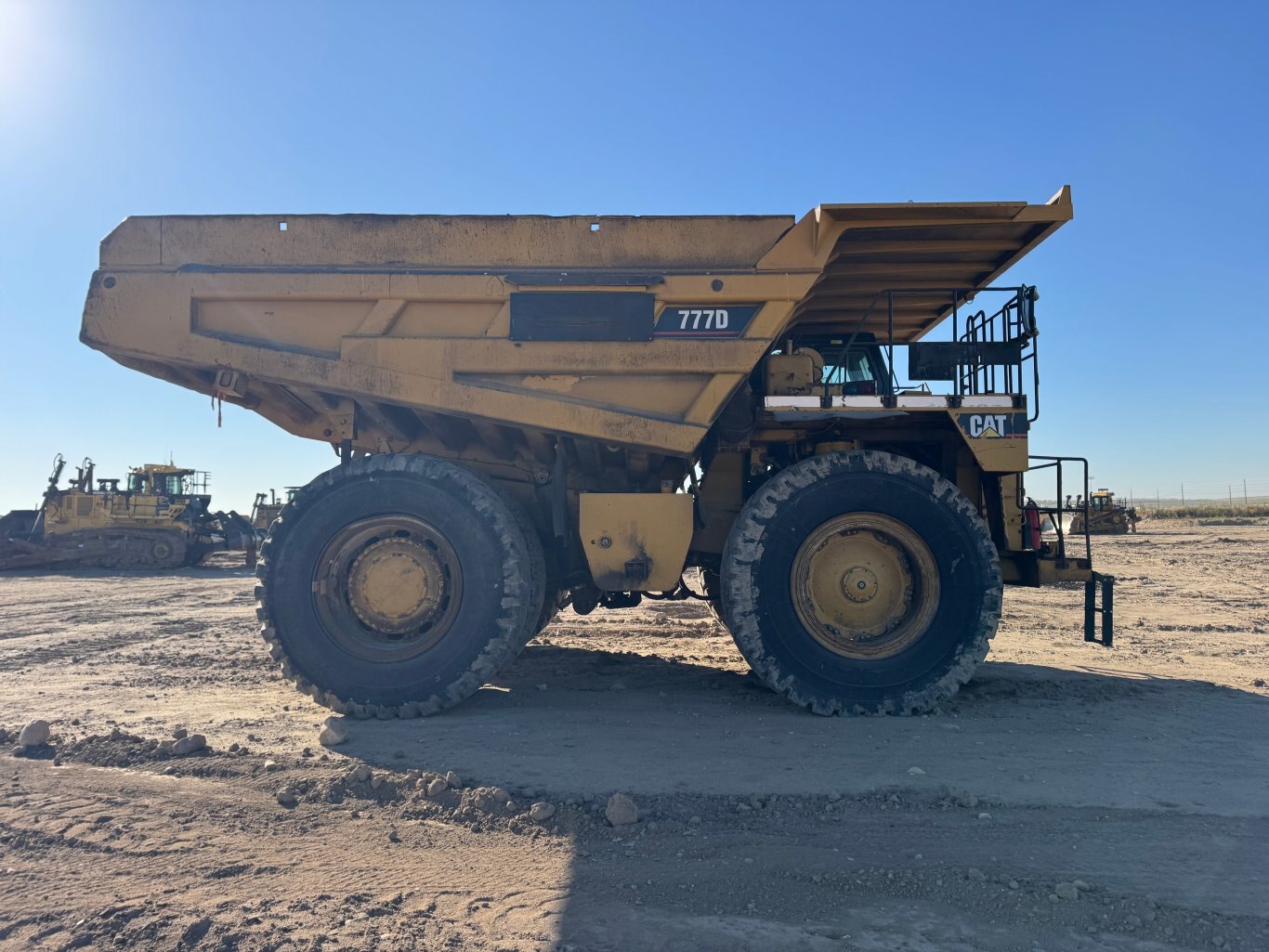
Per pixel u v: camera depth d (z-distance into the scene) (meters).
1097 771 4.23
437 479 5.58
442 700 5.36
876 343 7.62
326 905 2.88
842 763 4.36
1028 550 6.15
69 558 24.39
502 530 5.50
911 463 5.62
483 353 5.69
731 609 5.48
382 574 5.65
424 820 3.64
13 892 2.96
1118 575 16.77
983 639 5.50
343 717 5.38
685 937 2.69
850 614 5.73
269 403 6.37
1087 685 6.20
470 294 5.71
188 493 26.42
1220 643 8.55
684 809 3.72
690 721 5.24
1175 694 5.97
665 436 5.66
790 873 3.12
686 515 5.70
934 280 6.80
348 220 5.81
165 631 10.19
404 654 5.50
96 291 5.76
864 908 2.88
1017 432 5.77
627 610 11.62
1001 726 5.09
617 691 6.13
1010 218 5.52
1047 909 2.85
